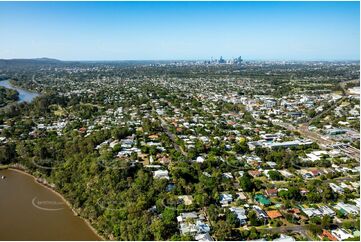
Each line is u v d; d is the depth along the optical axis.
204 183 137.12
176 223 112.62
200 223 110.31
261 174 151.38
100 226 115.62
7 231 116.75
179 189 132.25
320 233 104.75
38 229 118.44
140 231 107.88
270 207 122.44
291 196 127.81
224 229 104.62
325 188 132.62
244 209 119.50
